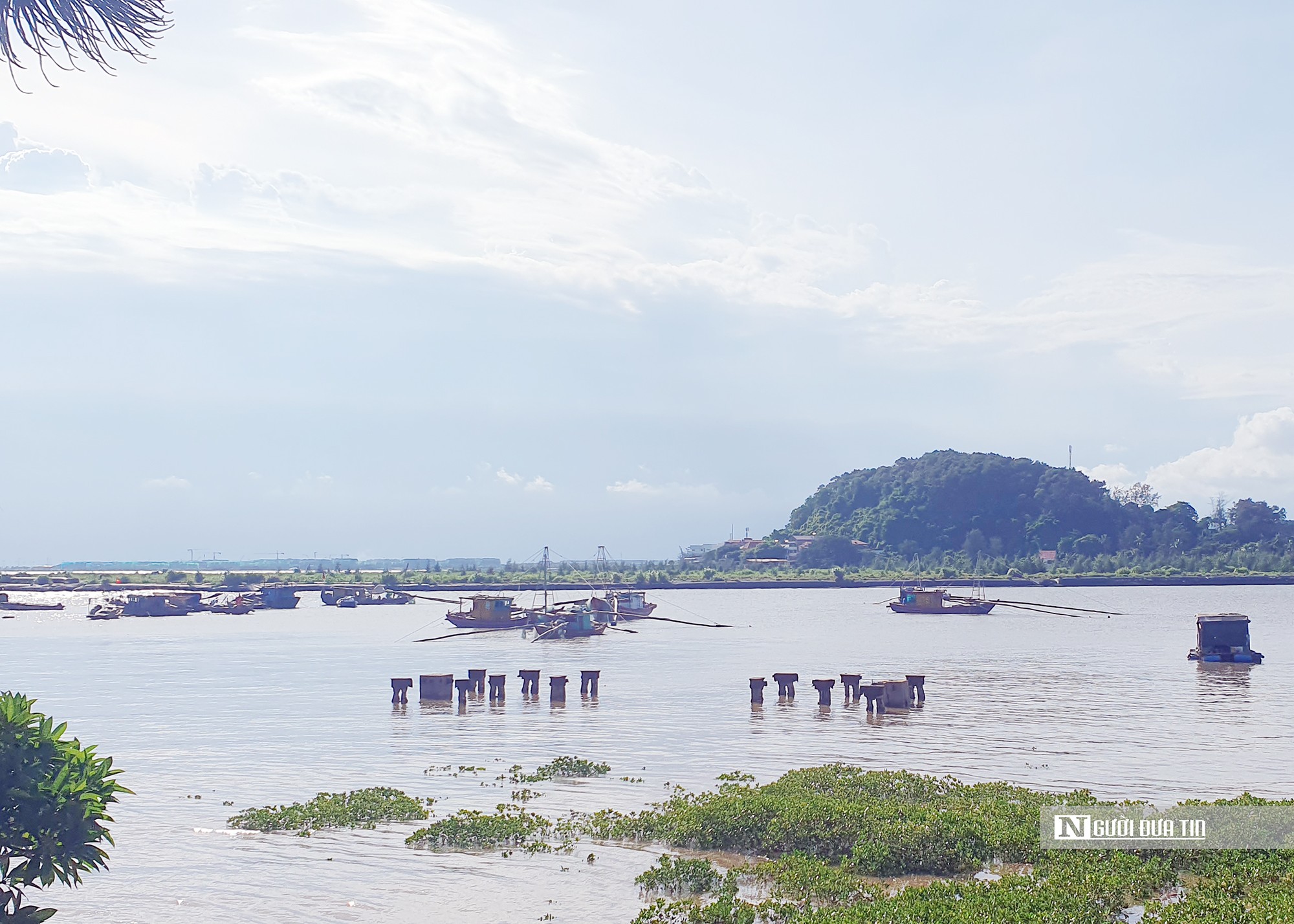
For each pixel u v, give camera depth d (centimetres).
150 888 2598
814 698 6231
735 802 3080
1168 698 6150
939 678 7269
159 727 5162
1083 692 6450
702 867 2602
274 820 3170
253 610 18075
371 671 8019
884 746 4500
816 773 3578
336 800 3412
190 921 2377
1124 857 2539
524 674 6269
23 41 1563
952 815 2900
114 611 16162
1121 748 4412
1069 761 4116
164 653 9850
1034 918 2145
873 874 2631
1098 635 11712
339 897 2525
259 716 5566
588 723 5247
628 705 5931
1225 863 2488
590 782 3772
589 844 2952
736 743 4609
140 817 3294
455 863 2781
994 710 5625
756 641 10994
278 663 8756
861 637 11431
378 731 5031
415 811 3256
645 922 2302
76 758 1966
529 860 2800
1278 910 2056
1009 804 3064
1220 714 5456
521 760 4250
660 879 2567
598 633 11881
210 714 5650
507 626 12775
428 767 4100
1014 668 7981
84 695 6519
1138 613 16050
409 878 2659
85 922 2377
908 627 13288
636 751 4416
